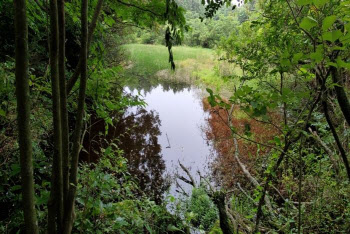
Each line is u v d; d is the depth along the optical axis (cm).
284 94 100
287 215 231
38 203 136
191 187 502
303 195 276
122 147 651
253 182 302
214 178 527
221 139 682
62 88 99
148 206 309
